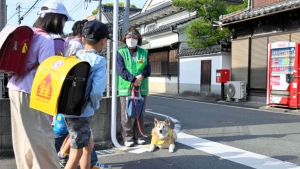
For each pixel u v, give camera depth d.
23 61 2.76
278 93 9.57
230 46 13.59
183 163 4.02
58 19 3.00
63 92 2.50
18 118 2.85
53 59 2.66
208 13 13.98
